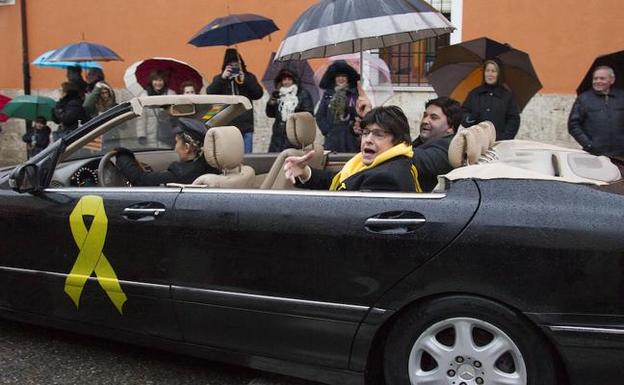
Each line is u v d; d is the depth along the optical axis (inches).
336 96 253.6
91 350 145.0
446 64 249.3
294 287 114.0
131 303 129.9
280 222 115.6
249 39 286.4
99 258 133.2
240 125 262.8
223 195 123.0
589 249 97.7
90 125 147.6
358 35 149.3
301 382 128.9
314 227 112.9
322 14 155.7
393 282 106.8
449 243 103.8
